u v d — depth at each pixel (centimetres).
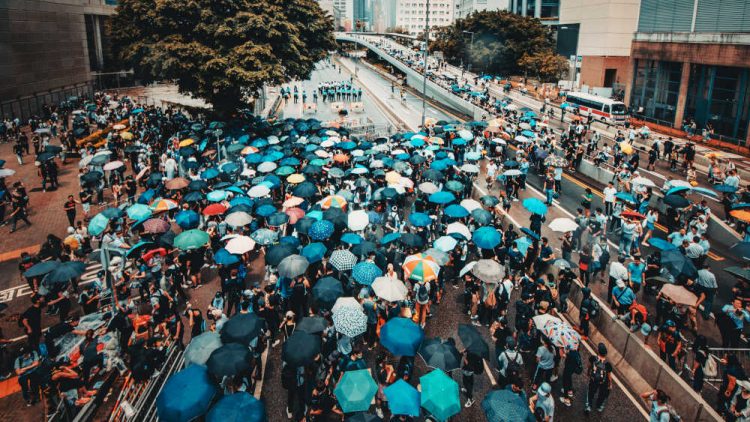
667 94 4512
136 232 2038
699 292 1441
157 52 3253
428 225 1864
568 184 2909
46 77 5478
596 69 6906
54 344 1195
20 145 3172
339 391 885
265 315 1338
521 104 6188
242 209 1858
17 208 2134
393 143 3328
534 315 1304
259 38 3412
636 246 1823
